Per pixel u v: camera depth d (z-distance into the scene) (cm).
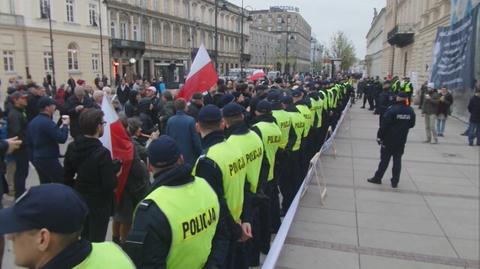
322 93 1077
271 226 557
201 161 312
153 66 5775
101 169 400
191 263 234
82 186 401
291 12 12494
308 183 759
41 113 575
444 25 2386
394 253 526
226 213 296
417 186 829
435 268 489
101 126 412
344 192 778
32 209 145
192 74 784
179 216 223
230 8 8425
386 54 6028
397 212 676
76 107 778
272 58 10819
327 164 1015
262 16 12800
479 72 1630
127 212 479
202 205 240
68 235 152
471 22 1644
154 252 214
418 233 591
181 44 6556
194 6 6925
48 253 151
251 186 374
